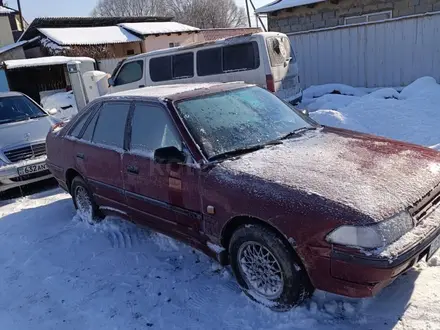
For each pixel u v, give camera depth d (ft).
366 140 11.53
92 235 14.74
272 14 42.19
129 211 13.17
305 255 8.36
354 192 8.41
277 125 12.35
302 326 8.80
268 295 9.51
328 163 9.77
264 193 8.95
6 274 12.69
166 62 31.91
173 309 9.99
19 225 16.46
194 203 10.46
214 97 12.44
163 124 11.57
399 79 33.01
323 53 37.04
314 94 34.83
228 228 9.91
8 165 19.75
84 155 14.58
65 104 48.83
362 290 7.91
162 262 12.29
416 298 9.21
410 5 32.76
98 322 9.81
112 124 13.61
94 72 37.32
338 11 37.29
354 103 25.70
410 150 10.74
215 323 9.32
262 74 27.17
